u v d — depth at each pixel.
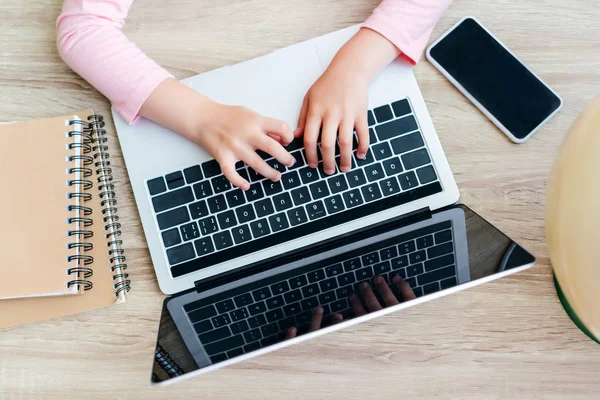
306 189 0.56
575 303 0.35
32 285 0.55
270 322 0.47
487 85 0.58
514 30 0.60
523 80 0.58
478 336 0.56
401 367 0.56
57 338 0.57
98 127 0.59
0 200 0.56
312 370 0.56
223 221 0.56
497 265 0.45
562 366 0.55
